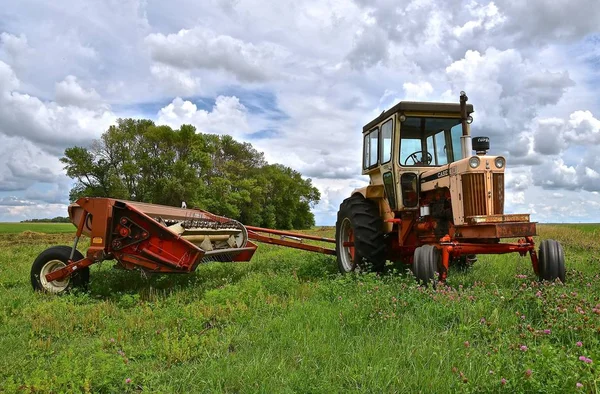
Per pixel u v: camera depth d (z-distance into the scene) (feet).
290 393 9.00
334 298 16.80
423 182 21.94
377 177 26.13
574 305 12.66
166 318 14.84
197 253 19.71
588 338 10.61
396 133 22.97
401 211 22.97
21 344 13.05
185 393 9.39
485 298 14.28
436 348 10.47
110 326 14.28
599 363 8.43
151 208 22.98
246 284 19.60
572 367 8.28
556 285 16.25
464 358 9.98
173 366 10.97
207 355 11.52
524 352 9.48
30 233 100.01
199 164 158.61
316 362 10.59
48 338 13.42
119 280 22.38
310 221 247.70
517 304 13.71
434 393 8.64
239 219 188.14
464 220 18.33
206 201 154.71
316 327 13.10
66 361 10.47
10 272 27.02
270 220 204.44
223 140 207.31
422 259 17.60
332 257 30.66
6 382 9.82
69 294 19.81
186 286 21.24
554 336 11.15
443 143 23.57
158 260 20.03
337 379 9.57
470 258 23.97
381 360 10.17
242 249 24.48
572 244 38.29
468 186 18.22
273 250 44.01
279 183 213.66
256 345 12.07
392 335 11.97
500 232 17.06
